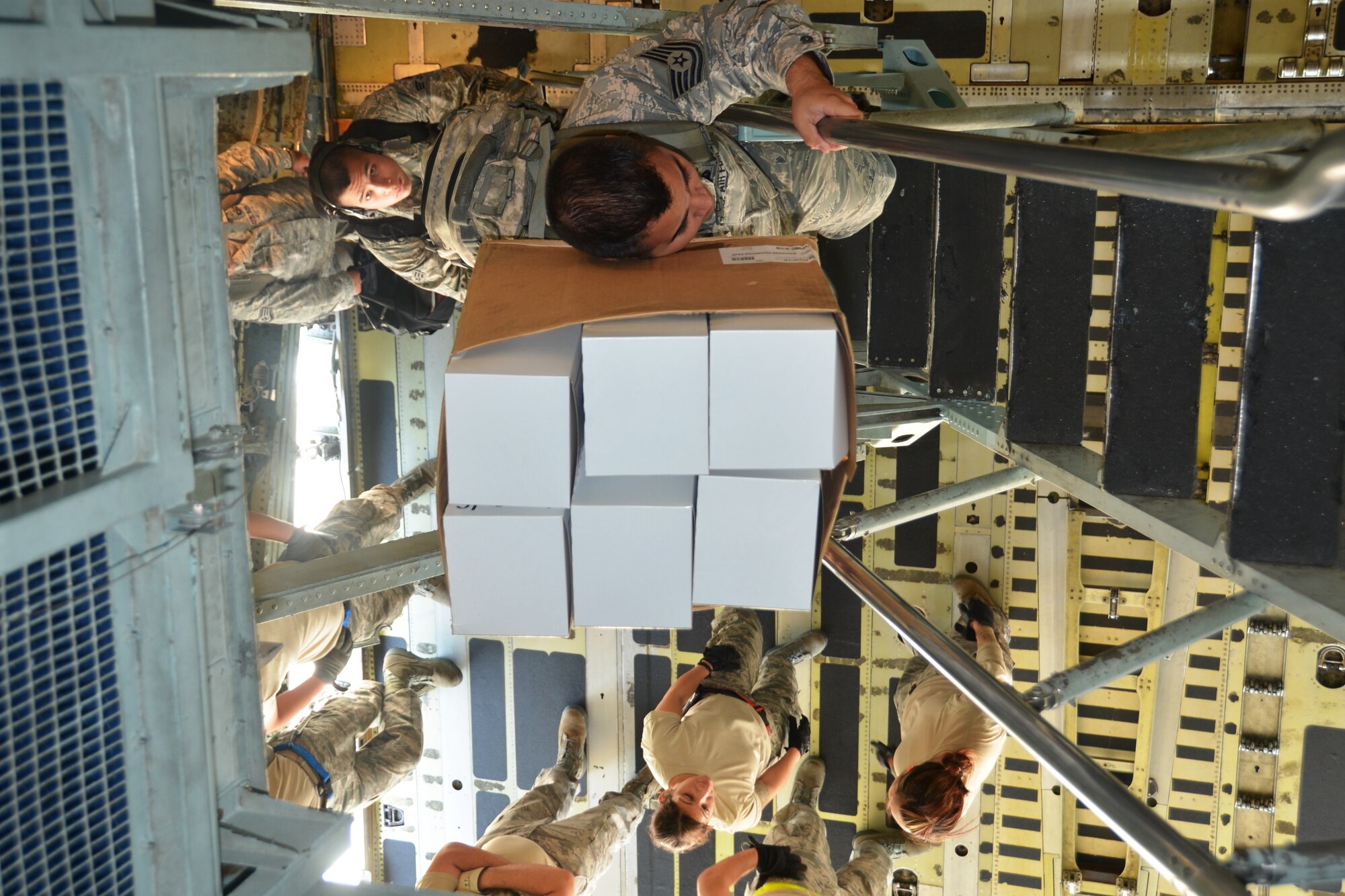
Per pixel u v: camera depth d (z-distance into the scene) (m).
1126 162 1.37
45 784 1.42
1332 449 1.61
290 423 5.30
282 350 5.14
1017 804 5.55
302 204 4.23
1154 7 4.96
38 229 1.30
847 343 2.01
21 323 1.29
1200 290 1.97
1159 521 1.96
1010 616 5.39
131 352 1.45
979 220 2.86
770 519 2.07
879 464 5.41
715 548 2.11
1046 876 5.53
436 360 5.78
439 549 2.75
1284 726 5.11
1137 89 5.04
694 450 2.00
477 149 2.57
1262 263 1.57
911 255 3.20
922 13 5.20
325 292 4.56
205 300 1.68
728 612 5.40
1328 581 1.60
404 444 5.89
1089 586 5.29
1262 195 1.13
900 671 5.54
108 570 1.48
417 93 4.35
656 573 2.11
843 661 5.63
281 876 1.77
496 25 3.24
